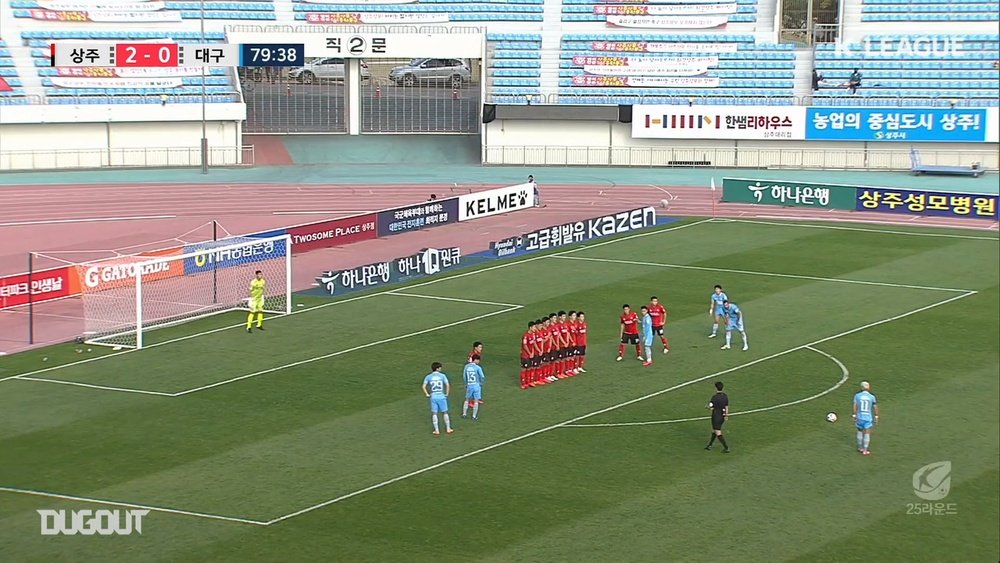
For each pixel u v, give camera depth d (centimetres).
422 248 7556
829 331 5741
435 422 4347
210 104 10681
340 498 3784
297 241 7356
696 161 11194
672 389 4872
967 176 10656
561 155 11200
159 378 4959
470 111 11925
